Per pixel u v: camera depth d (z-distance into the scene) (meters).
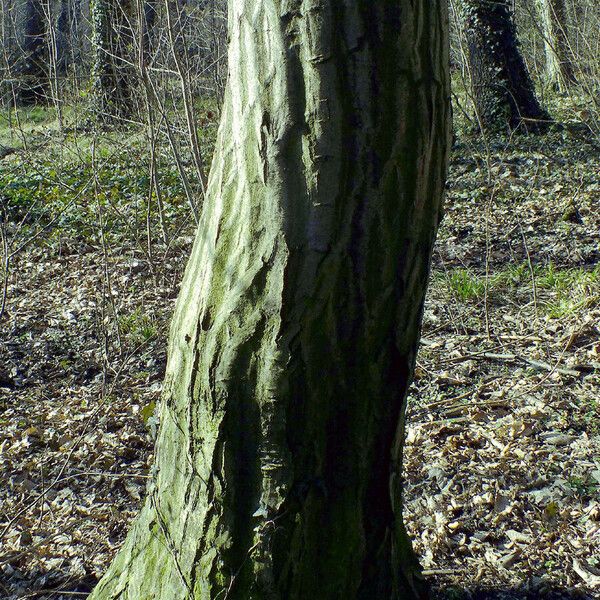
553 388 5.10
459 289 6.93
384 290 2.08
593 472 4.12
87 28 18.17
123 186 10.41
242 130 2.05
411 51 1.93
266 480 2.15
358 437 2.21
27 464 4.71
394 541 2.46
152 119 7.73
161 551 2.42
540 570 3.42
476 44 13.56
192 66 10.00
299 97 1.93
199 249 2.26
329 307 2.04
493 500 3.95
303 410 2.11
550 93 16.66
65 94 14.42
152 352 6.33
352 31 1.88
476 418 4.84
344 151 1.93
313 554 2.24
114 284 7.93
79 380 6.03
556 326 6.05
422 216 2.08
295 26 1.91
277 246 2.01
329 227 1.98
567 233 8.55
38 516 4.21
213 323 2.14
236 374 2.11
